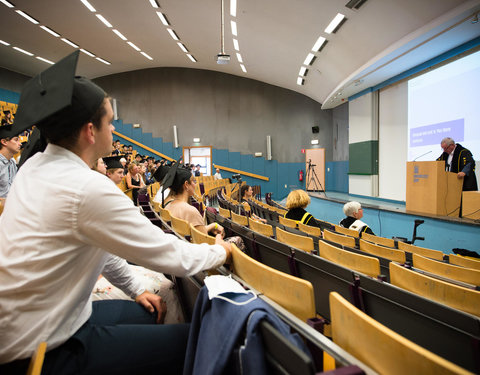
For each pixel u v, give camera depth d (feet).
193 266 2.72
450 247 15.26
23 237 2.11
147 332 2.81
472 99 19.83
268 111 49.62
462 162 16.46
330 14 23.63
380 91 30.53
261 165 49.73
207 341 2.04
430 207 16.90
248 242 6.67
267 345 1.66
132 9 31.78
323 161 47.85
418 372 1.55
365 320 1.85
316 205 33.42
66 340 2.36
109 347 2.58
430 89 23.56
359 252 6.78
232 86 50.29
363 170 32.73
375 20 21.48
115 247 2.28
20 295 2.10
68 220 2.13
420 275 4.45
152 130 50.44
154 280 4.40
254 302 1.94
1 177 9.20
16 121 2.13
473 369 2.72
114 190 2.30
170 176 7.50
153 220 8.55
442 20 17.31
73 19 33.35
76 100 2.32
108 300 3.63
